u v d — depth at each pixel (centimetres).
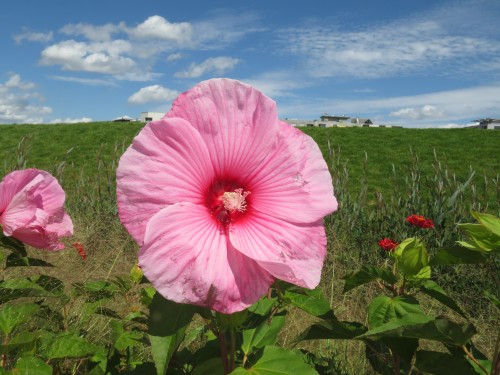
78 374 183
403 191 1045
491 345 383
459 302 474
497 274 470
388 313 145
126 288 222
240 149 111
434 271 534
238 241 104
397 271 177
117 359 185
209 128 109
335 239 590
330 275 492
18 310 154
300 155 113
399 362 158
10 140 2509
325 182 112
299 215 111
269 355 114
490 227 121
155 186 101
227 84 110
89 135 2570
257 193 114
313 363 188
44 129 2728
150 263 94
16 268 398
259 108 111
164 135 102
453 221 602
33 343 144
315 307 150
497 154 2233
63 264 455
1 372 128
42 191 155
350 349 286
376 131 2712
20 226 150
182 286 95
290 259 108
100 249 545
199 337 251
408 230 618
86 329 224
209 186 110
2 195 148
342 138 2569
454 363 135
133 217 99
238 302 98
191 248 99
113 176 930
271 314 153
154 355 98
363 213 713
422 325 123
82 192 809
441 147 2370
